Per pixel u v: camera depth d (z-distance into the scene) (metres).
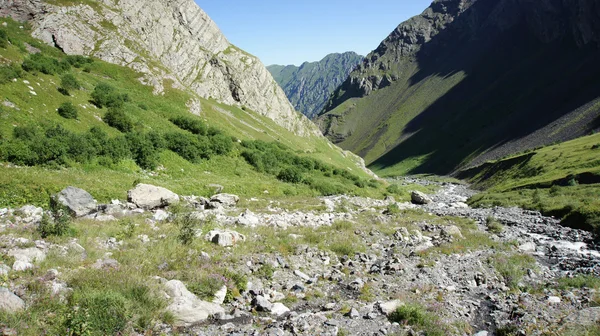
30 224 16.53
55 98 39.84
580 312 12.01
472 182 133.62
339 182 65.44
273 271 14.80
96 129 38.25
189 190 35.62
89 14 75.62
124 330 8.69
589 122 141.88
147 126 49.72
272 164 59.88
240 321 10.58
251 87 133.00
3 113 31.00
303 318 10.65
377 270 16.47
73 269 11.50
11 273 10.25
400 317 11.24
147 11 100.12
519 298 14.23
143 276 11.62
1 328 7.61
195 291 11.74
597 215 32.31
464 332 11.13
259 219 25.12
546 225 34.28
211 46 129.12
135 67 72.19
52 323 8.33
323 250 18.48
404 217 34.81
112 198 27.06
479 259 19.97
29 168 27.41
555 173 76.50
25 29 63.56
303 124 154.50
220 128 71.12
